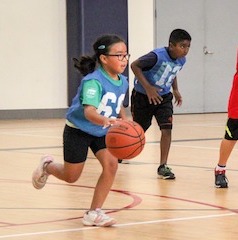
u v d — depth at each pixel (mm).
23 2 25172
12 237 6898
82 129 7590
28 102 25453
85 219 7547
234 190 9984
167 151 11297
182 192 9797
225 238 6859
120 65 7508
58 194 9555
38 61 25516
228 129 10023
